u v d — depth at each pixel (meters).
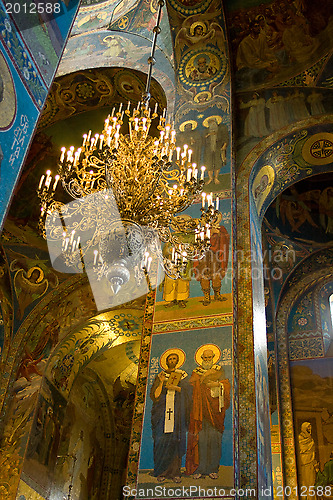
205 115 10.37
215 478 6.41
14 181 4.84
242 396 7.30
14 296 12.95
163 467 6.62
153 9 11.66
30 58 5.32
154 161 7.55
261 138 10.15
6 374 11.99
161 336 7.84
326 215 13.26
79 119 12.63
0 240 13.20
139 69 11.27
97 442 14.47
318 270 13.23
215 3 10.85
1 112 4.75
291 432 11.40
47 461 11.98
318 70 10.57
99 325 13.12
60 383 12.77
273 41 10.88
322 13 10.62
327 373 11.97
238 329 7.91
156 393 7.29
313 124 10.05
